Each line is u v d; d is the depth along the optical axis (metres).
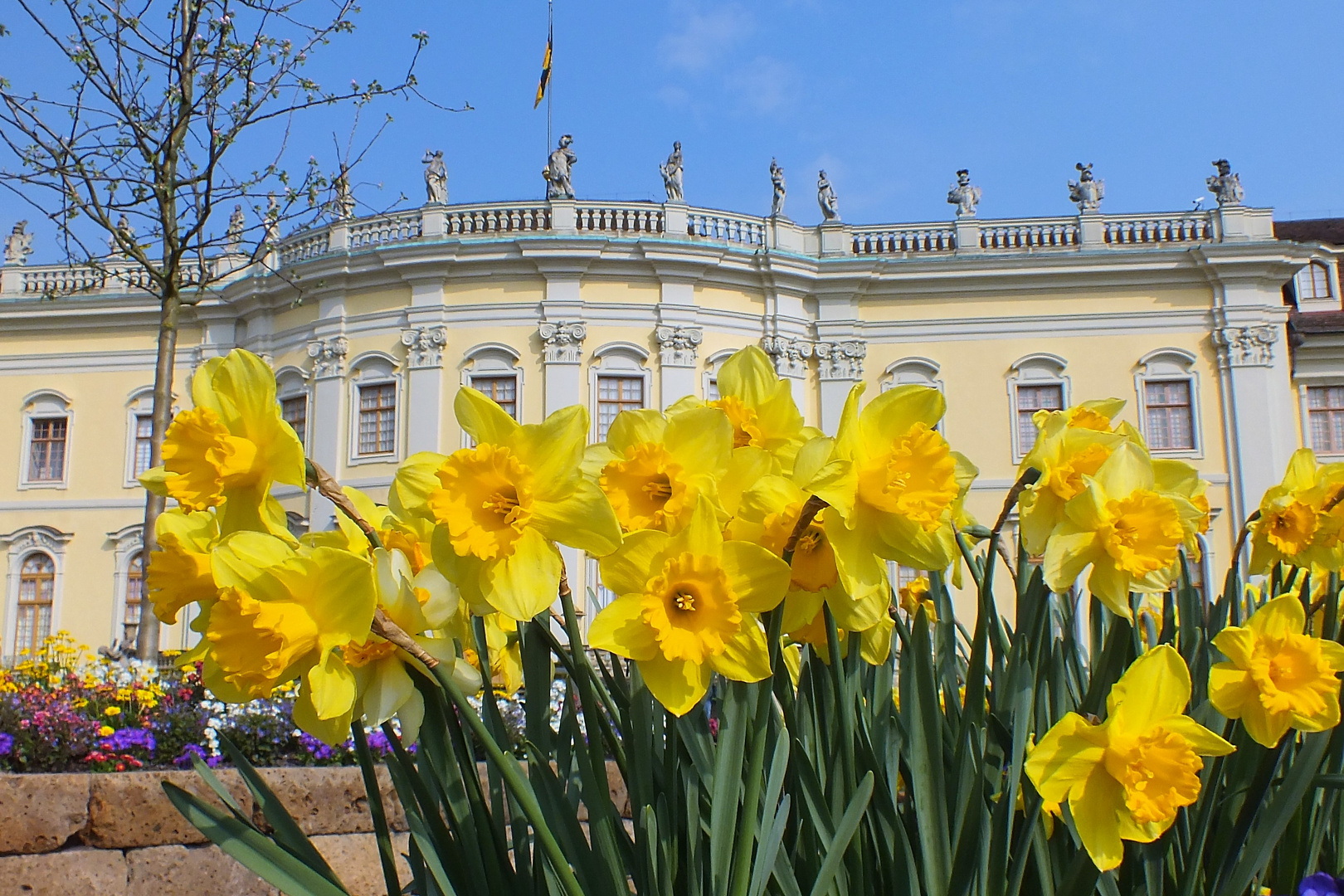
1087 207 23.17
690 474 1.32
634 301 21.00
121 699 5.66
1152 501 1.49
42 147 10.00
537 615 1.39
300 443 1.25
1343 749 1.69
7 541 22.92
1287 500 1.89
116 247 11.59
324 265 21.14
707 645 1.19
